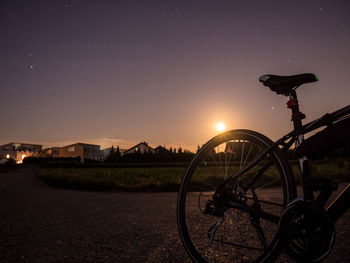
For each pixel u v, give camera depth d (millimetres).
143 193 6062
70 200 4867
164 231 2438
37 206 4156
